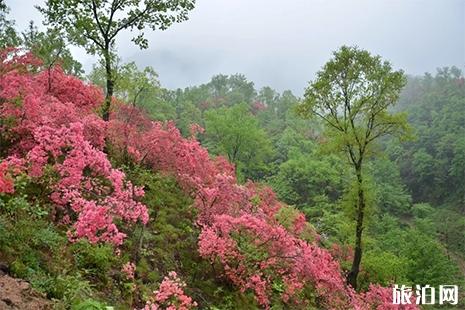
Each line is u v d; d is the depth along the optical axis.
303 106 18.47
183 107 70.19
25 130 10.47
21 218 8.05
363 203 17.55
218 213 12.09
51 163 10.30
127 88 14.89
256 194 17.11
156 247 10.73
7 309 5.71
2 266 6.71
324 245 21.20
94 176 10.41
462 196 73.12
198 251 11.22
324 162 41.91
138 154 14.12
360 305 13.10
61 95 14.06
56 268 7.50
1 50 12.90
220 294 10.47
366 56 17.44
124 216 9.02
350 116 17.67
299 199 41.38
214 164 19.22
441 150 79.50
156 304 8.28
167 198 13.34
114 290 8.31
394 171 67.81
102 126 12.20
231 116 35.53
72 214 9.47
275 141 61.59
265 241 11.26
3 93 10.44
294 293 11.66
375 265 18.44
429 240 30.41
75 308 6.40
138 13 15.82
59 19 14.96
